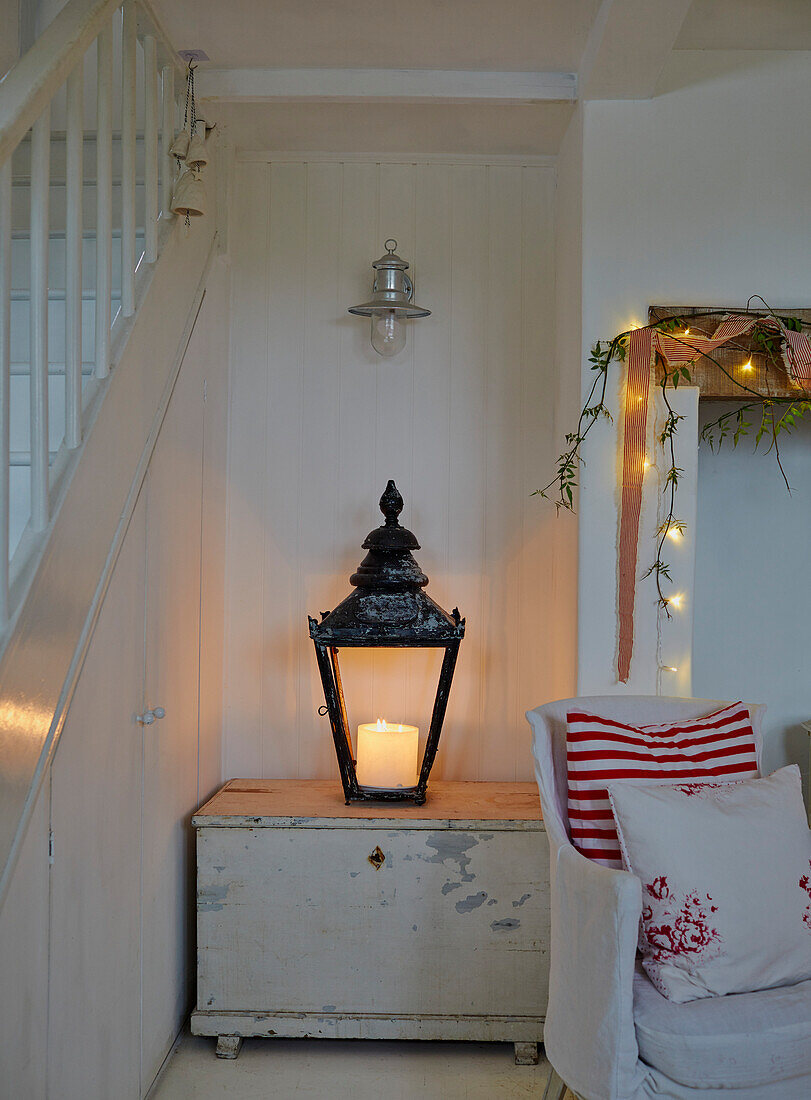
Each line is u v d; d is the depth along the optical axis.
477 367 3.21
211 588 2.99
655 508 2.65
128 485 2.07
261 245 3.22
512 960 2.61
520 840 2.61
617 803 1.95
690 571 2.63
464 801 2.82
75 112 1.77
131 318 2.12
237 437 3.21
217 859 2.61
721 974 1.79
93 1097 1.91
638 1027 1.71
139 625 2.20
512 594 3.19
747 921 1.82
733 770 2.13
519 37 2.53
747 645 3.14
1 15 2.67
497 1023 2.59
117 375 2.00
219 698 3.13
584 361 2.68
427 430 3.21
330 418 3.21
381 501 2.92
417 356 3.21
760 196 2.68
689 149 2.68
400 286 3.05
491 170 3.22
